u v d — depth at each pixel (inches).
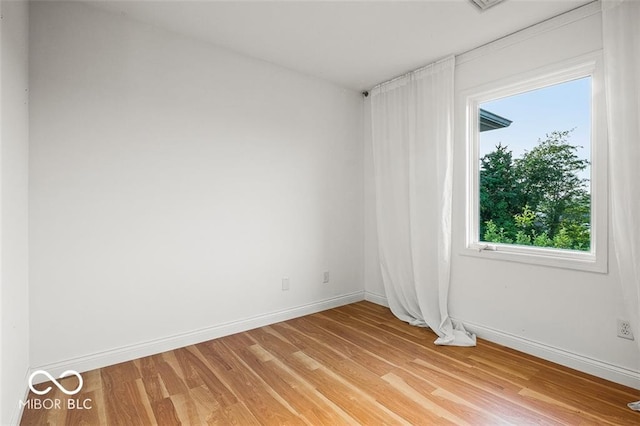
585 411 68.6
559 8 84.1
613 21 75.2
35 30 77.9
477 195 110.4
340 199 141.8
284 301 124.2
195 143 102.1
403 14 87.6
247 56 112.7
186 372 84.9
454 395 74.7
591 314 82.8
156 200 95.2
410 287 124.6
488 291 103.8
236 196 111.2
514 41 96.1
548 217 95.3
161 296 96.4
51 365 80.0
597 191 81.1
